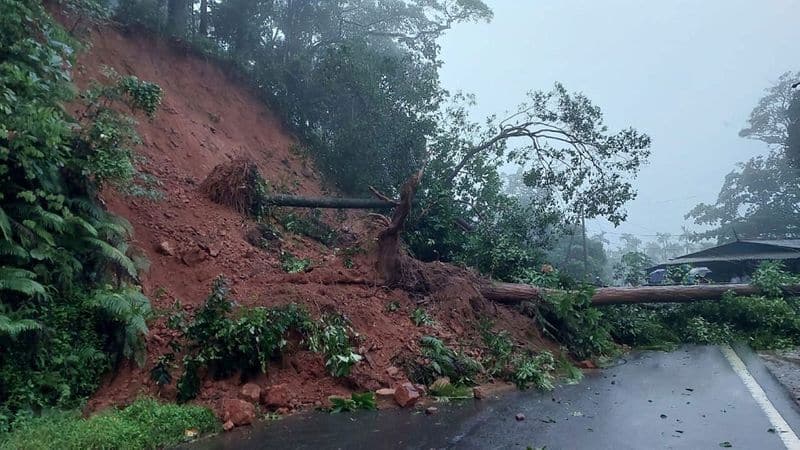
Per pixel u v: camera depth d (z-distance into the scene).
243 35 19.05
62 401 6.06
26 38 7.66
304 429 6.30
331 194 17.11
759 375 9.31
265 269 10.05
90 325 6.77
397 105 17.34
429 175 15.35
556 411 7.22
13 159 6.64
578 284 13.61
